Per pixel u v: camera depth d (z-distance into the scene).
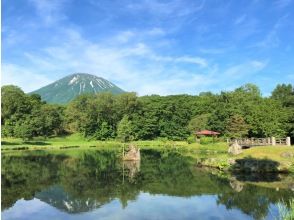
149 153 82.19
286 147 52.19
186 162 60.34
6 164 57.00
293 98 103.12
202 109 130.25
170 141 124.06
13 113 130.38
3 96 130.00
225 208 26.36
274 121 88.12
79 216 24.94
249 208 26.08
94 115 137.25
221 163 50.25
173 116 132.00
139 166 54.69
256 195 30.48
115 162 61.00
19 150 91.00
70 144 113.88
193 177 42.25
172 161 62.59
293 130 84.69
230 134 94.75
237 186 35.12
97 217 24.59
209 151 83.25
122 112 136.38
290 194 30.50
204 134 102.38
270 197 29.45
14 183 38.47
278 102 105.12
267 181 37.81
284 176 41.38
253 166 45.41
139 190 34.19
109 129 134.50
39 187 36.06
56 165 55.88
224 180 39.25
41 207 27.67
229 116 105.88
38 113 131.25
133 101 137.00
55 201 29.66
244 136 96.50
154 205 27.84
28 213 25.97
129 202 29.02
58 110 154.50
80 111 142.25
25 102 132.75
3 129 121.88
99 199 30.25
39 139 127.12
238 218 23.62
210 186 35.69
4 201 29.75
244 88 136.38
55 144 112.56
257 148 52.84
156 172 47.38
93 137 133.38
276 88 141.38
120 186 36.53
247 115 95.62
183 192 32.91
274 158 46.88
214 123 107.31
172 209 26.44
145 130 130.62
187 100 142.62
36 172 47.47
